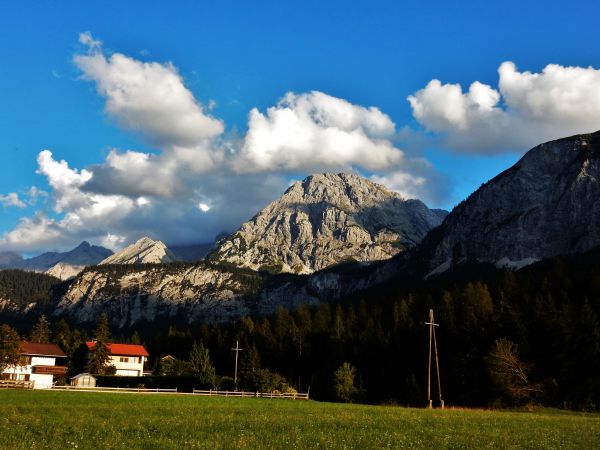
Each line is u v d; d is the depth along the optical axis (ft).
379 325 463.42
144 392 307.78
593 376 274.16
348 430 122.52
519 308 363.35
